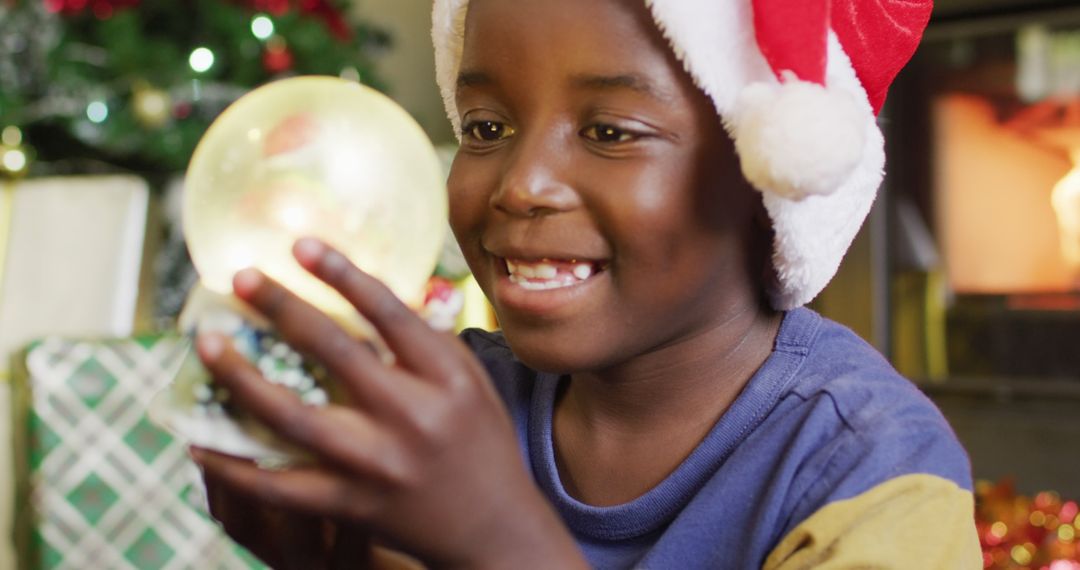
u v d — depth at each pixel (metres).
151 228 1.72
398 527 0.51
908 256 2.54
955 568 0.62
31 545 1.37
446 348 0.51
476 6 0.69
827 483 0.65
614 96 0.65
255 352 0.51
